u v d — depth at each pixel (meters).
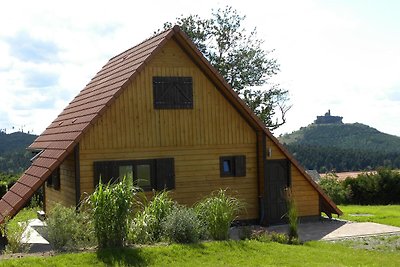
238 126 19.67
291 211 15.66
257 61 39.41
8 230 14.21
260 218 19.69
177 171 18.61
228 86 18.97
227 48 39.19
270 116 39.72
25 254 12.34
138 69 17.67
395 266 12.04
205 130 19.11
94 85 21.98
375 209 26.45
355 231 17.91
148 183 18.14
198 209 14.50
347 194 33.47
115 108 17.66
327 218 20.98
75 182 17.08
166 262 11.49
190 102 18.86
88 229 12.73
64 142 17.47
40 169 17.23
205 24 38.81
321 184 34.62
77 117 19.17
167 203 14.39
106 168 17.41
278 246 13.86
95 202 12.38
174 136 18.58
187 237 13.38
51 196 21.36
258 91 39.78
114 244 12.35
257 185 19.91
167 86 18.50
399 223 19.70
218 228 13.90
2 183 28.33
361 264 12.14
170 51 18.61
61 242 12.54
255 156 19.95
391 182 32.78
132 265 11.11
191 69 18.92
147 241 13.13
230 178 19.47
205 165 19.06
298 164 20.05
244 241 13.81
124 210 12.40
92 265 10.99
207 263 11.58
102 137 17.42
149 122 18.19
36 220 21.89
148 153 18.16
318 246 14.88
